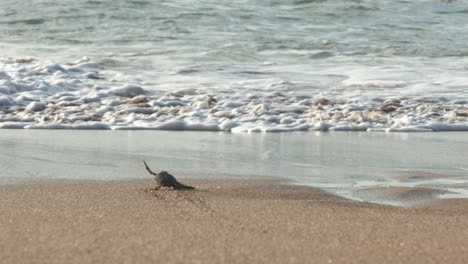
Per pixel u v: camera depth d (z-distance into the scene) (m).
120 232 10.05
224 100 31.38
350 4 63.09
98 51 45.09
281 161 19.75
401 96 33.34
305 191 15.04
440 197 14.50
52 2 59.72
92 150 21.16
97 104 30.03
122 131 25.70
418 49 49.53
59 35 50.91
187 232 10.15
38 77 34.56
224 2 62.62
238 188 15.21
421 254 9.20
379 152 21.75
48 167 17.91
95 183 15.49
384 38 53.28
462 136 25.72
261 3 62.81
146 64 40.72
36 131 25.17
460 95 33.78
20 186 14.82
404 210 12.77
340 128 27.03
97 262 8.35
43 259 8.44
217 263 8.45
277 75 38.81
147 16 56.84
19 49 45.19
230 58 44.03
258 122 27.67
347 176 17.39
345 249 9.33
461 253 9.31
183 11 58.72
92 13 57.25
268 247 9.31
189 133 25.62
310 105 30.91
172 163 19.02
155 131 25.94
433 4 65.81
